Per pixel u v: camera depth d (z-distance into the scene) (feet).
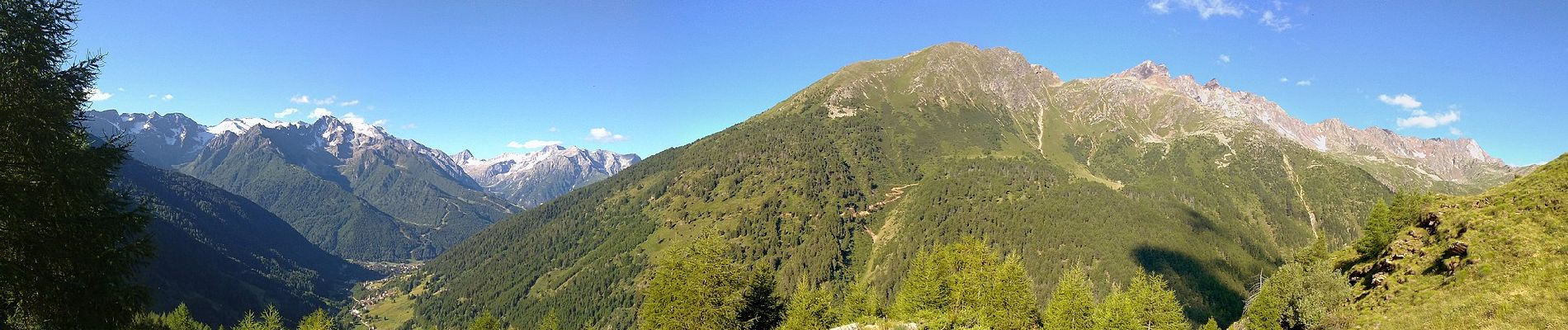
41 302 67.10
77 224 69.77
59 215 68.23
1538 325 106.52
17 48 68.03
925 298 216.95
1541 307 111.55
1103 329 207.51
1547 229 142.51
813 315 229.66
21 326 68.23
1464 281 142.72
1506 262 137.49
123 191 77.82
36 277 66.54
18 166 65.36
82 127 75.00
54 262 67.77
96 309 71.46
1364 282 193.57
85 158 71.36
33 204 65.98
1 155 64.54
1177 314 229.25
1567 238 134.62
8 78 66.18
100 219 72.74
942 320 190.90
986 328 184.14
